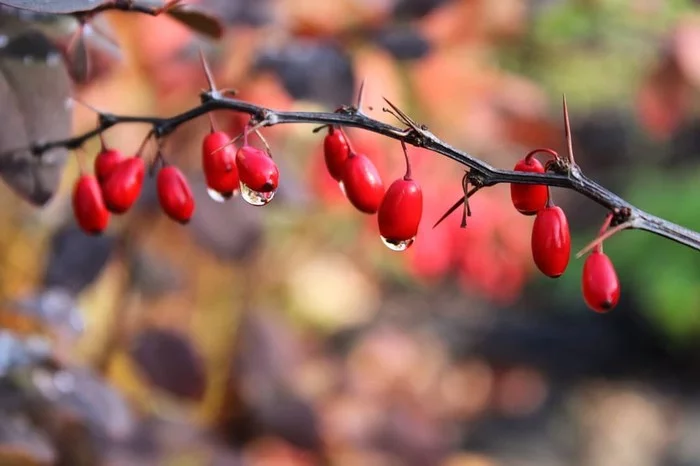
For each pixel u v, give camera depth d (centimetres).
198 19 38
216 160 37
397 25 47
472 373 126
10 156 38
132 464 47
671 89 60
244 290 65
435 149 36
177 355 50
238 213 49
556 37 73
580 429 117
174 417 55
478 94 58
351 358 95
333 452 63
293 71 45
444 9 51
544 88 93
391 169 56
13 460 43
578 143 133
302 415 58
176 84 49
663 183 121
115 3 37
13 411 41
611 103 117
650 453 111
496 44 65
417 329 127
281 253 79
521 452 110
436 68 54
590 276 35
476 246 60
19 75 38
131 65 49
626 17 67
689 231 35
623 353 133
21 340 41
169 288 55
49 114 38
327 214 74
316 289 89
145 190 49
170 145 52
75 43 39
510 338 134
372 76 48
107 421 42
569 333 137
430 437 65
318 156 58
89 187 38
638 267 117
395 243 36
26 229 54
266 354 60
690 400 124
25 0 35
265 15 46
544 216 36
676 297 112
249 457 55
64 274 46
